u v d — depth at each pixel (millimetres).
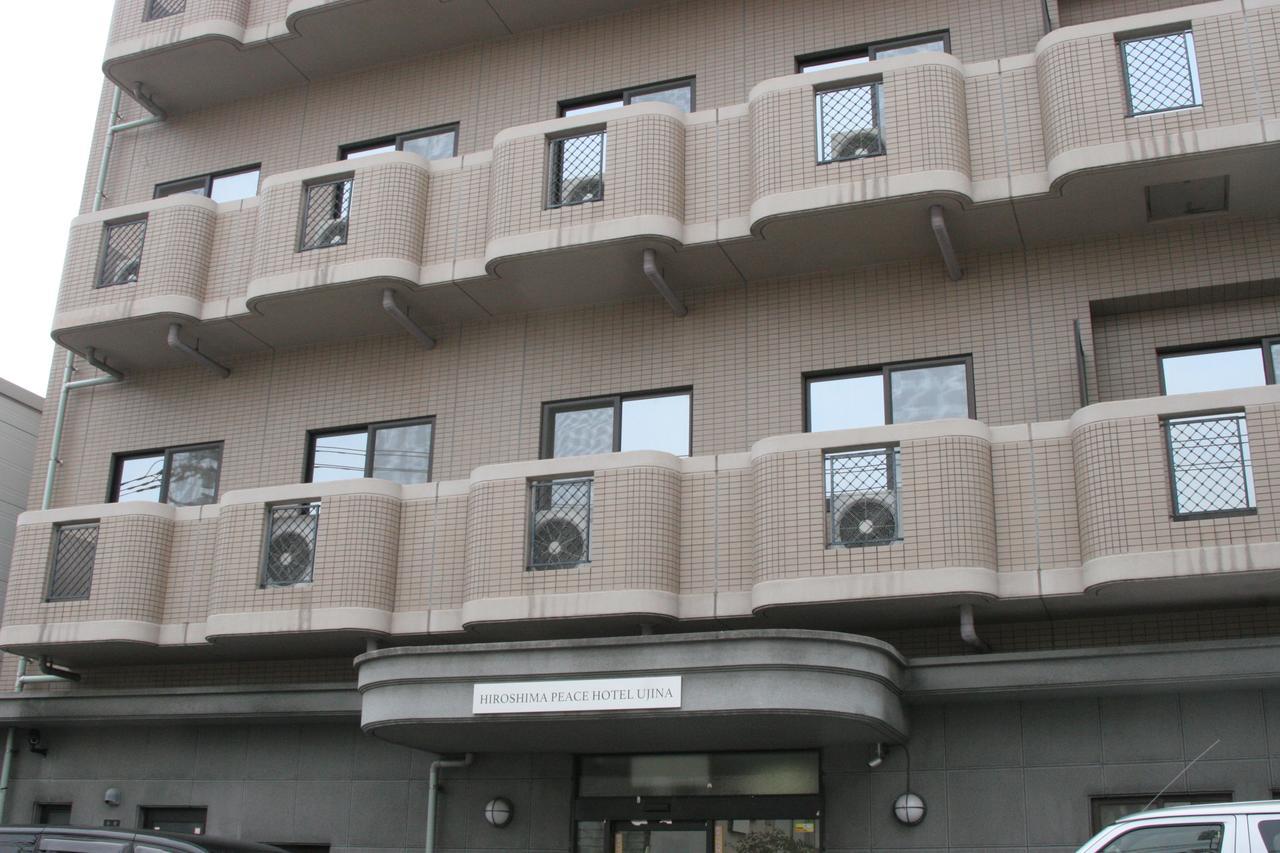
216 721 15234
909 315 14242
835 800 12703
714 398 14742
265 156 18516
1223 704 11703
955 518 12016
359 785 14719
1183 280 13352
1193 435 11602
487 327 16203
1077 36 13117
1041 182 13125
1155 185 12891
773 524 12578
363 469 16344
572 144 15000
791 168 13703
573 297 15609
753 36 16125
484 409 15836
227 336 16938
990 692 11945
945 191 13102
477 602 13391
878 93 13773
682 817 13250
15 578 16047
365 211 15617
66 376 18359
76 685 17078
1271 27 12578
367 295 15695
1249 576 11164
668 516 13227
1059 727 12156
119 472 17797
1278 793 11320
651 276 14445
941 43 15195
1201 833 7391
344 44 17797
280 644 14984
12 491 19734
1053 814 11953
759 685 11219
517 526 13516
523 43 17453
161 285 16469
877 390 14258
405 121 17781
